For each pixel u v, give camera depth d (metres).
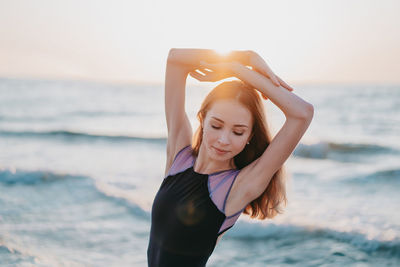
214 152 1.91
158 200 2.08
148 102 52.91
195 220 1.93
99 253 5.80
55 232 6.54
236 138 1.88
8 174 10.32
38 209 7.91
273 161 1.86
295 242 6.49
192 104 43.50
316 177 12.02
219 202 1.92
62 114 36.03
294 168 13.80
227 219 1.93
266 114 1.97
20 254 4.67
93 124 28.70
